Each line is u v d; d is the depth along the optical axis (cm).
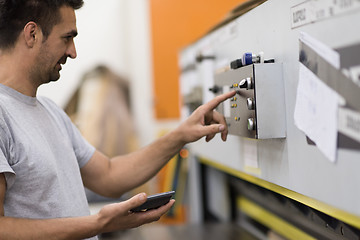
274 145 102
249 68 97
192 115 121
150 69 325
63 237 89
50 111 118
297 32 86
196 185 209
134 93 327
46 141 105
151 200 92
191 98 184
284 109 95
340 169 73
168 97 319
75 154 125
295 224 135
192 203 211
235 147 134
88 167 127
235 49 126
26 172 96
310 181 84
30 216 98
